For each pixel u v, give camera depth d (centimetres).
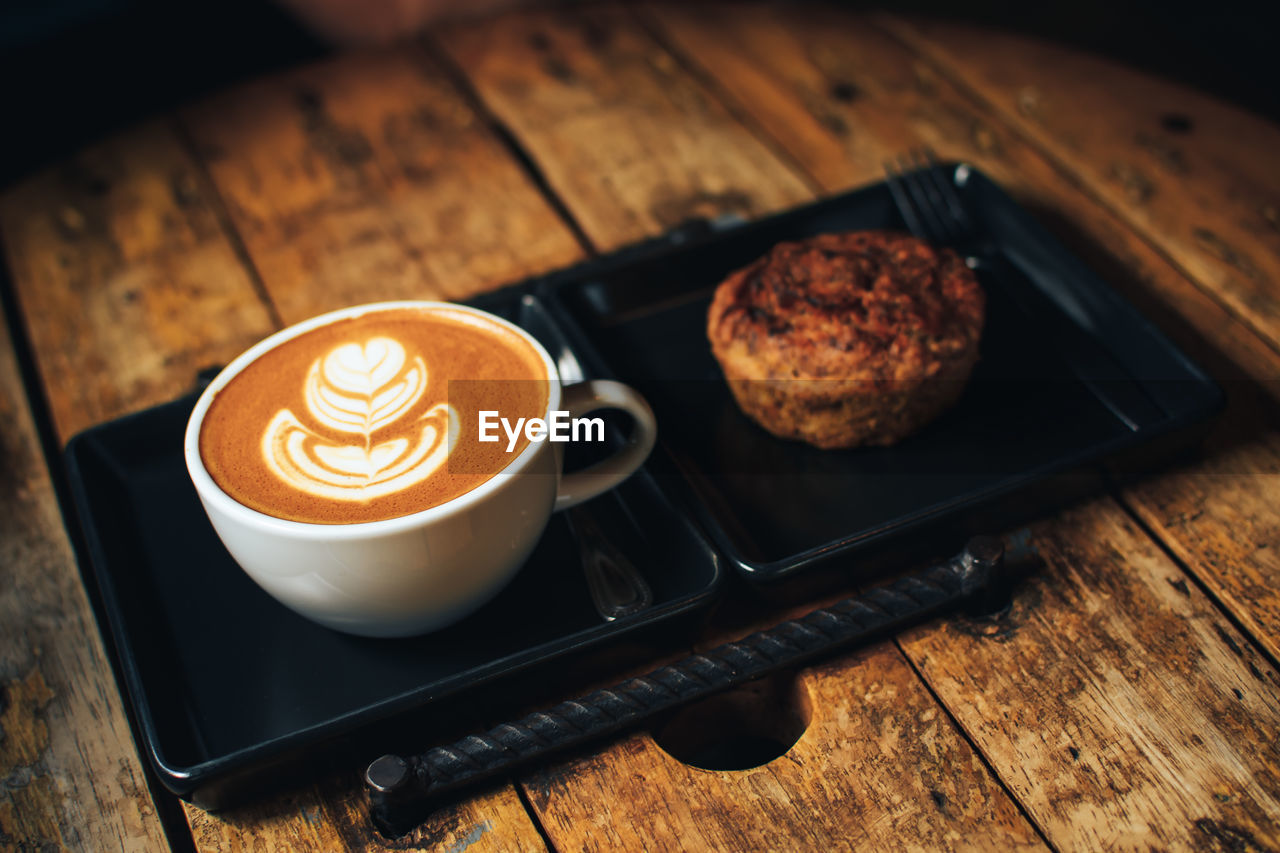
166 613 52
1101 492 55
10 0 115
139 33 127
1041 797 48
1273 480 55
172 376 61
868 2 148
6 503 57
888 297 57
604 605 50
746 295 58
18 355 62
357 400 50
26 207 70
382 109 74
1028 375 59
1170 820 47
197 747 49
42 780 50
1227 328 60
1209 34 145
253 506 47
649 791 48
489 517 47
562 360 58
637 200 68
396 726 48
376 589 48
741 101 73
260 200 69
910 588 50
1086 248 64
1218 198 66
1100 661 50
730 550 51
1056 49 75
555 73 75
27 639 53
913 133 71
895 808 48
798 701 51
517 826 48
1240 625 51
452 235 67
